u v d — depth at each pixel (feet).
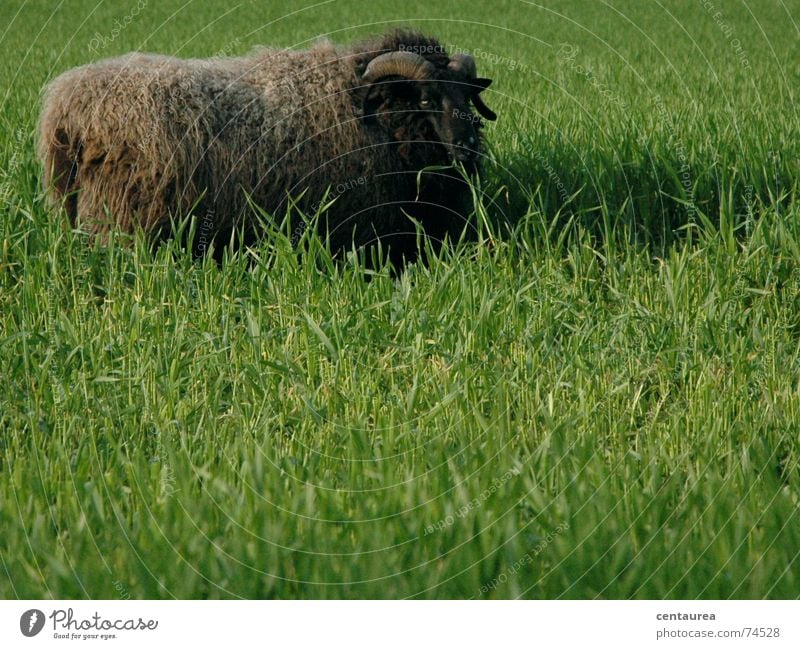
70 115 88.48
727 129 119.14
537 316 74.59
